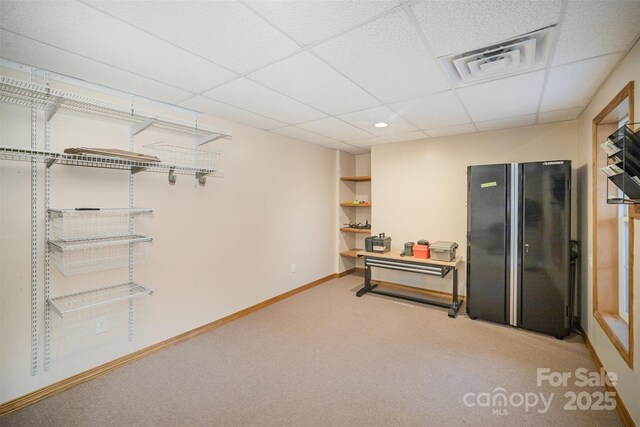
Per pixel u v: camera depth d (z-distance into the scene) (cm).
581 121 319
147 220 272
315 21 156
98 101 203
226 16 151
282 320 354
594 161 262
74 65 204
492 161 392
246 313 371
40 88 176
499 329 330
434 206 439
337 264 547
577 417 196
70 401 212
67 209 218
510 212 332
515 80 231
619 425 189
